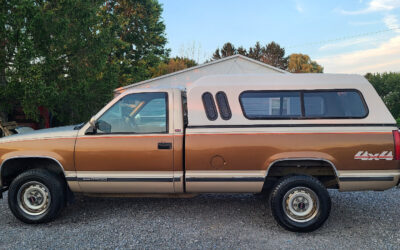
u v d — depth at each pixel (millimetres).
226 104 3990
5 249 3439
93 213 4625
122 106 4176
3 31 10656
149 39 33969
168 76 16500
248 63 16562
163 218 4402
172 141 3990
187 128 3980
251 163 3906
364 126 3834
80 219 4379
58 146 4086
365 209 4809
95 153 4031
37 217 4133
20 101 11922
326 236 3820
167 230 3971
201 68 16609
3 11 10867
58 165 4371
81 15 13172
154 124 4098
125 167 4023
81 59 13336
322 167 4117
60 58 12906
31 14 11055
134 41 33156
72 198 4488
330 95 3957
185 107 4422
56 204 4145
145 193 4227
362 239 3727
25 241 3648
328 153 3822
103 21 22172
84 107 14461
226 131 3926
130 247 3482
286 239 3727
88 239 3699
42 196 4199
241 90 4004
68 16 13078
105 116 4156
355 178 3820
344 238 3760
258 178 3908
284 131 3877
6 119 13055
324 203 3834
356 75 4059
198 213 4621
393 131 3803
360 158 3797
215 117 3977
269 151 3877
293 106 3971
